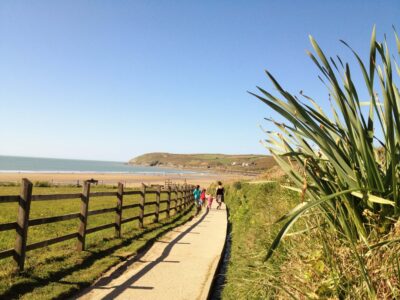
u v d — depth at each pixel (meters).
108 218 13.43
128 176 106.31
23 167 169.38
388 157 2.77
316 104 3.17
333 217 2.84
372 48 2.37
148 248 8.70
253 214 9.23
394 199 2.40
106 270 6.45
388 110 2.34
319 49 2.41
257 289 3.92
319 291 2.46
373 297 2.13
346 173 2.64
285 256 3.71
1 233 9.48
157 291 5.47
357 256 2.23
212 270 6.76
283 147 3.18
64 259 6.71
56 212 15.66
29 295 4.79
